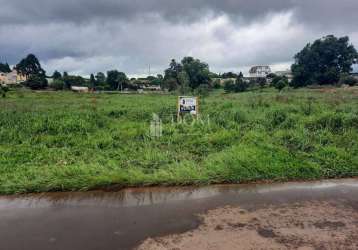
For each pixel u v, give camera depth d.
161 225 2.76
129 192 3.52
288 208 3.12
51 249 2.40
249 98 17.06
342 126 6.96
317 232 2.64
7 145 5.79
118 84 56.91
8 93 28.95
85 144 5.86
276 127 7.32
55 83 51.16
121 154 5.11
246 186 3.73
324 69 55.22
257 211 3.05
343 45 56.00
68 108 12.28
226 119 8.13
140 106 13.02
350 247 2.42
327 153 4.93
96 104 15.49
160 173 3.91
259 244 2.46
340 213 3.01
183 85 38.38
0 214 2.98
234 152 4.84
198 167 4.25
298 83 55.41
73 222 2.82
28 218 2.90
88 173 3.90
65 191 3.54
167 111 10.01
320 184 3.82
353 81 46.97
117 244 2.47
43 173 3.95
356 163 4.45
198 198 3.36
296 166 4.25
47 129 7.21
